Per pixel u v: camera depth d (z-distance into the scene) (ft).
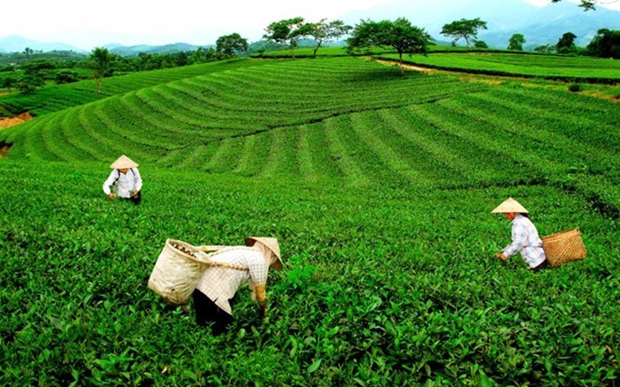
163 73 399.24
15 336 20.79
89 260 30.12
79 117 226.58
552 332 21.21
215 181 94.02
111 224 42.01
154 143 171.32
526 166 100.68
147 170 113.09
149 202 58.03
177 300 21.07
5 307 23.36
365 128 148.15
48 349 19.10
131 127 199.00
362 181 104.53
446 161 111.24
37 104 325.62
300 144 144.66
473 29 490.08
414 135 134.62
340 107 176.04
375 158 121.80
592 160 98.68
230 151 147.84
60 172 89.25
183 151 155.02
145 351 19.89
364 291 25.70
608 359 19.29
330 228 46.85
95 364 18.90
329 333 21.18
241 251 22.13
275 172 122.01
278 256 23.39
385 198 83.92
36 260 29.84
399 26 206.90
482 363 19.77
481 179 96.68
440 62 233.14
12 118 308.19
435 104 159.33
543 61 241.35
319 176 114.32
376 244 40.34
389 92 188.03
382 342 21.43
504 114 137.80
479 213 67.97
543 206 74.95
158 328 22.11
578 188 82.99
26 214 44.16
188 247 22.13
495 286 28.73
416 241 42.91
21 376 17.52
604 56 366.63
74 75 480.23
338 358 20.11
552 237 34.81
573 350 19.60
